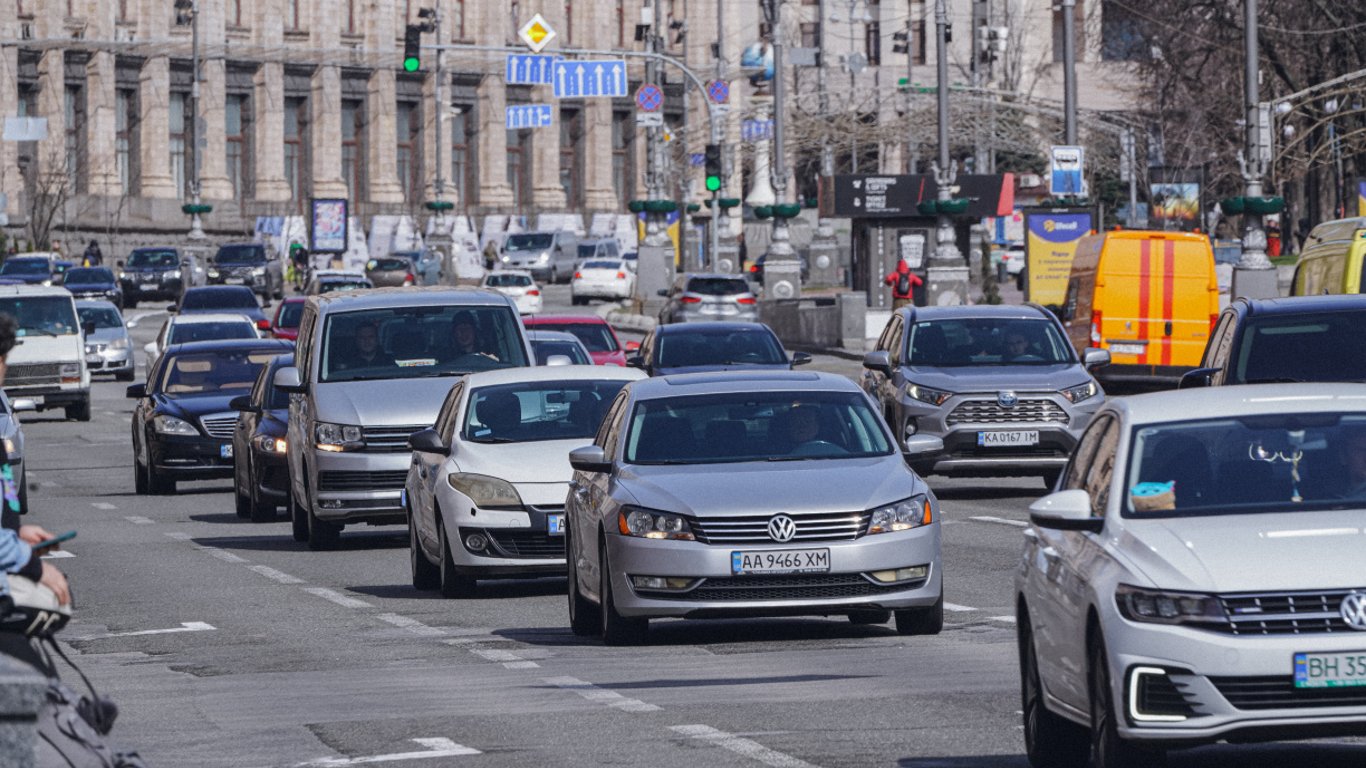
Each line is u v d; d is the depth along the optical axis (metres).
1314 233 70.38
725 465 39.72
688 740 29.03
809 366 145.12
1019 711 31.08
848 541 37.97
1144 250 97.19
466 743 29.11
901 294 166.12
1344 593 23.02
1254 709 22.84
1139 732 23.05
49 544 18.78
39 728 16.33
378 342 63.16
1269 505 25.02
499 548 48.12
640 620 39.09
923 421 69.62
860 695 32.81
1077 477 28.00
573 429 50.94
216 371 86.31
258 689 35.09
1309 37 177.38
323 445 60.41
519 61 167.88
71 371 123.19
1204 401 26.77
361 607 47.50
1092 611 24.06
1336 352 49.72
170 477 82.94
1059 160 154.88
